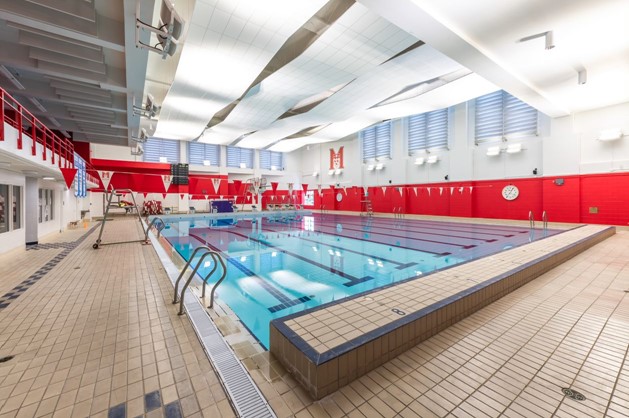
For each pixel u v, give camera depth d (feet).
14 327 5.86
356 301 5.78
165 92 22.86
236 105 27.40
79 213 28.27
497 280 7.16
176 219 36.04
